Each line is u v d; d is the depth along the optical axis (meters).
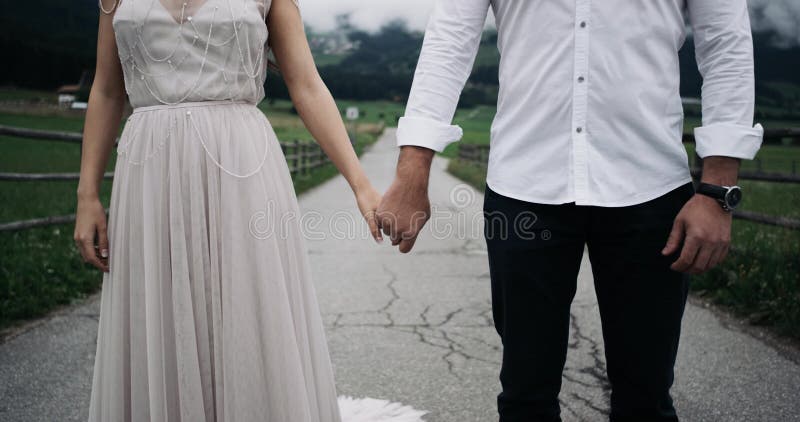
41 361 3.23
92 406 1.83
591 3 1.62
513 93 1.72
